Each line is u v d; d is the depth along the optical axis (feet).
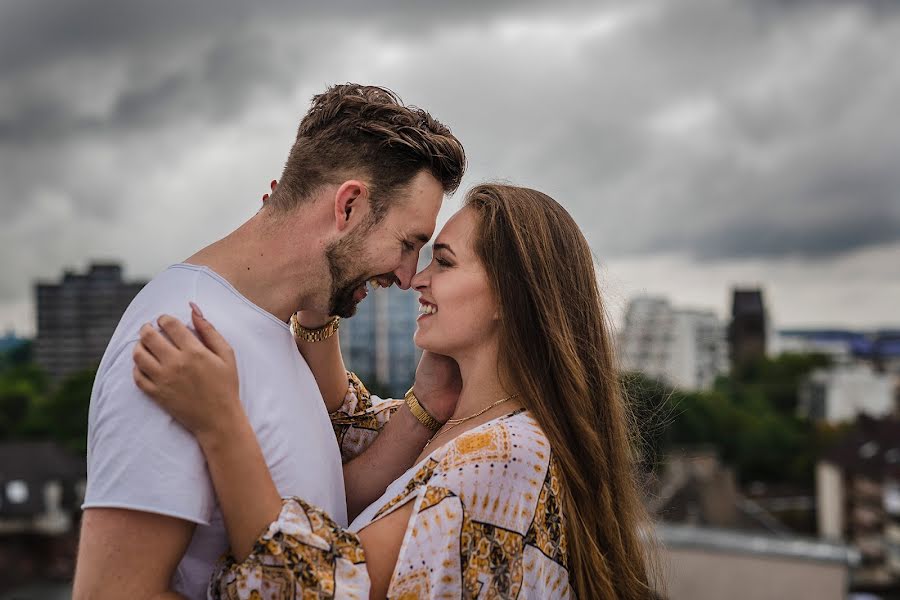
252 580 4.18
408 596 4.50
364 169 4.85
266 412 4.67
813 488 205.26
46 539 121.80
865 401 257.55
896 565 147.02
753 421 217.36
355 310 5.22
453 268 5.29
